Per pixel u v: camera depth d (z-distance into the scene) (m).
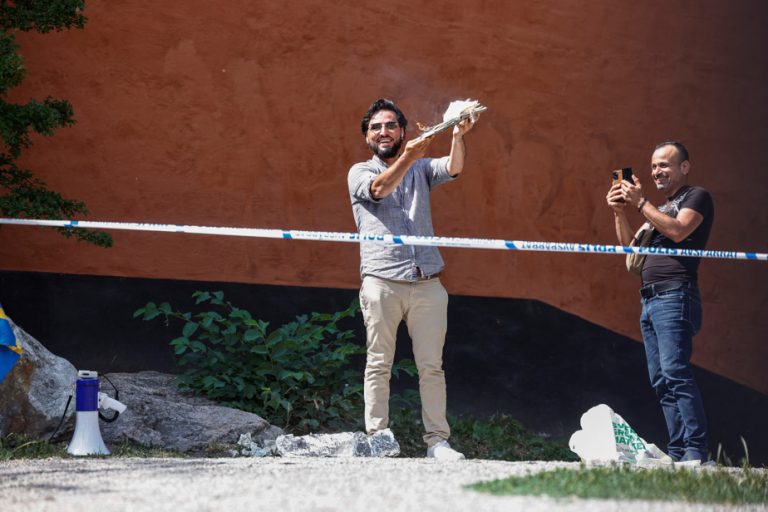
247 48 17.91
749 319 21.03
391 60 18.69
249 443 13.48
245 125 17.83
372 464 9.91
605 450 11.96
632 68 20.41
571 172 19.75
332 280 18.08
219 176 17.64
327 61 18.31
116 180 17.09
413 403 17.02
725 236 21.03
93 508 6.94
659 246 12.38
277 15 18.09
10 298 16.34
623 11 20.39
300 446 12.82
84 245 16.80
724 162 21.12
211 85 17.67
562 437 18.52
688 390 11.94
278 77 18.06
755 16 21.47
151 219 17.22
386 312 12.23
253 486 7.89
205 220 17.48
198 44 17.66
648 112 20.48
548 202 19.50
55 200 14.32
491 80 19.30
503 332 18.81
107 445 12.83
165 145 17.38
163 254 17.20
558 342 19.16
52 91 16.84
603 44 20.19
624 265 19.83
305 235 11.75
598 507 6.93
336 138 18.30
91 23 17.11
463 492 7.54
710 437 20.45
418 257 12.28
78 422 12.16
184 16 17.59
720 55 21.16
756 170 21.36
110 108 17.12
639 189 12.28
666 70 20.69
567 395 19.03
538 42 19.67
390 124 12.64
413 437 15.58
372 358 12.38
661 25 20.69
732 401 20.73
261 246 17.77
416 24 18.88
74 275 16.70
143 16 17.38
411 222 12.38
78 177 16.89
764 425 20.91
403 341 17.97
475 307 18.73
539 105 19.61
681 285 12.16
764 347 21.09
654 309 12.25
